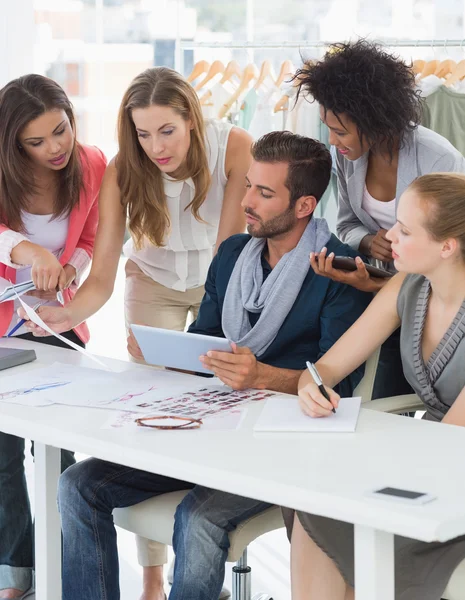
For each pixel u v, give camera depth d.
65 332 2.57
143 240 2.69
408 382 2.13
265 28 4.75
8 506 2.48
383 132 2.17
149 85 2.35
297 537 1.62
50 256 2.39
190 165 2.48
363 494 1.29
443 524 1.19
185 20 4.66
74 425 1.66
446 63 3.14
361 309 2.12
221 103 3.44
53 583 1.97
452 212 1.75
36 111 2.36
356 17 4.71
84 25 4.36
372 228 2.46
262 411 1.72
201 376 2.22
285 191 2.11
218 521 1.73
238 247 2.29
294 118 3.30
